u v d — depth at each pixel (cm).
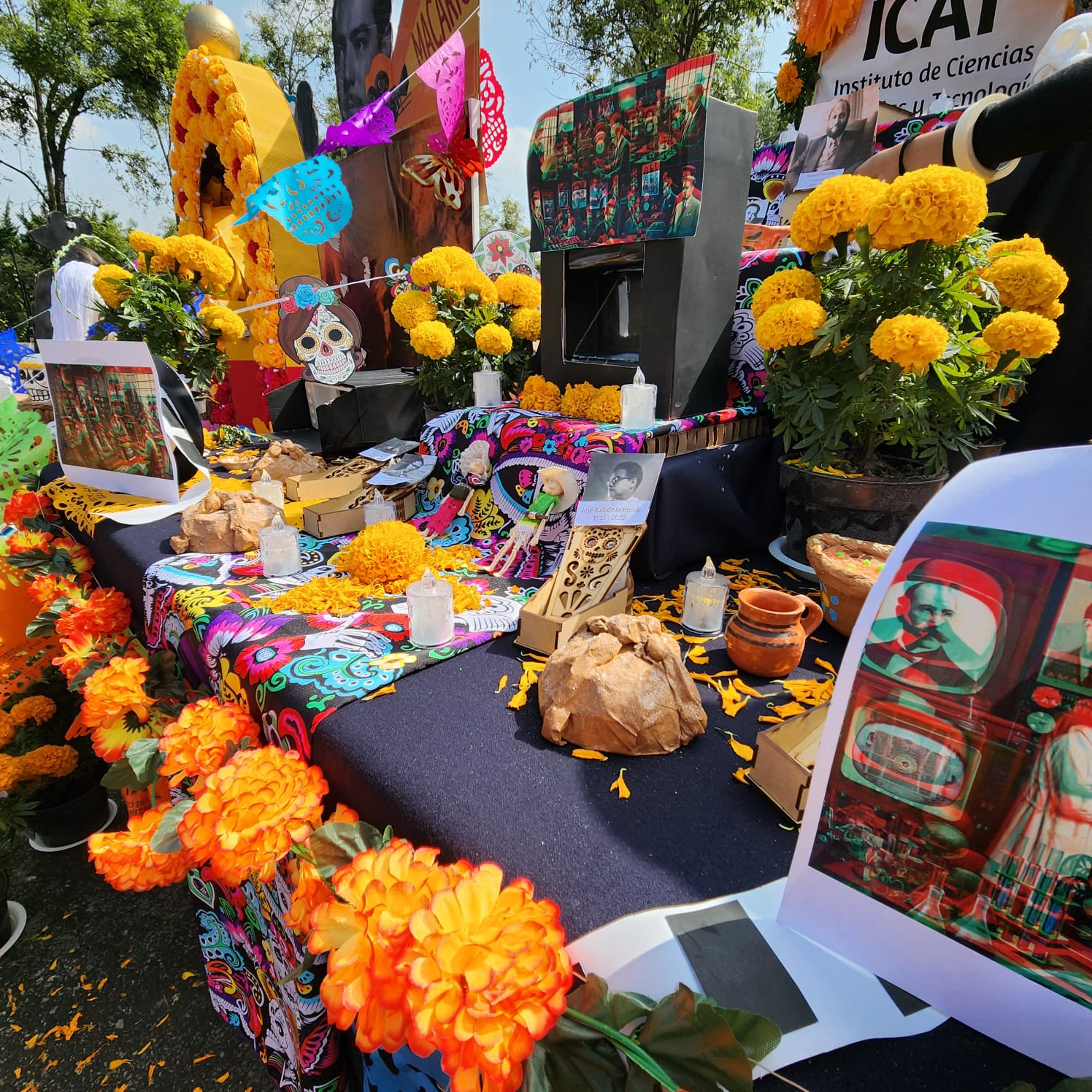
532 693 73
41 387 347
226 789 53
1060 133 86
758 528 132
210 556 115
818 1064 35
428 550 116
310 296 157
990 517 36
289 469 152
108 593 121
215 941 97
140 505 142
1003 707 35
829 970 40
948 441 96
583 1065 37
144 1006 113
